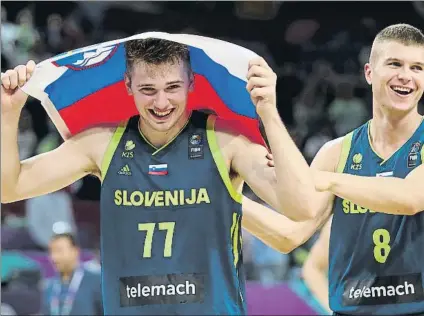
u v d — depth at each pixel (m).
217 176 4.32
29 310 9.76
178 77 4.18
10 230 11.34
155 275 4.26
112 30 17.36
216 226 4.29
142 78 4.17
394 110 5.18
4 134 4.32
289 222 5.57
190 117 4.45
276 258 11.08
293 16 18.20
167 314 4.24
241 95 4.36
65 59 4.34
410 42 5.09
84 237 11.73
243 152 4.34
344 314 5.39
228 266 4.27
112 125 4.55
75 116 4.59
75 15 17.38
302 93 16.92
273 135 4.05
